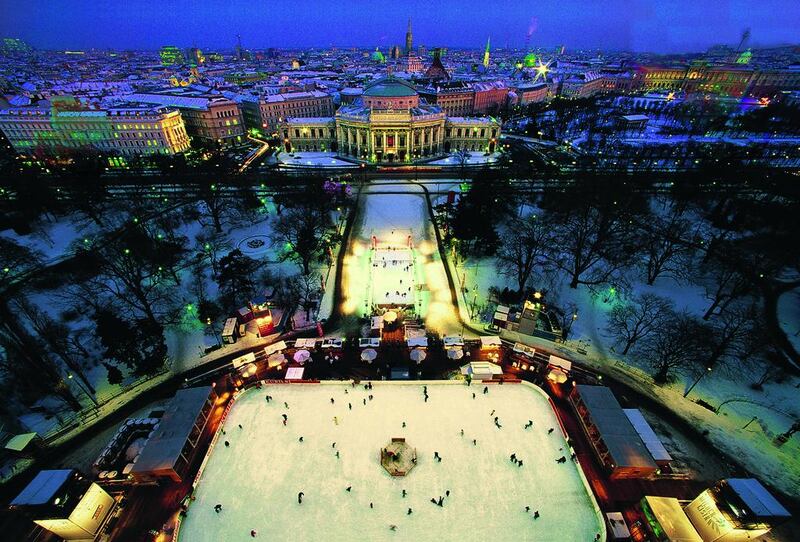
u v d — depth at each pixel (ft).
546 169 545.03
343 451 208.44
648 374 249.55
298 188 499.51
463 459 203.92
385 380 245.24
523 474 197.67
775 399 231.91
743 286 285.02
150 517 181.68
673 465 199.62
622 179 467.52
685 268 339.16
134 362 247.50
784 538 173.17
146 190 506.89
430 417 224.74
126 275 277.23
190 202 469.98
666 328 254.27
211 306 294.46
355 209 474.49
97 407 232.32
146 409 231.71
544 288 326.65
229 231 422.00
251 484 193.98
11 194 416.26
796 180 458.91
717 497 166.20
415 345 266.77
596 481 194.90
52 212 432.25
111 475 193.16
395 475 196.95
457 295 323.37
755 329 247.70
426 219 448.65
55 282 329.31
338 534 176.04
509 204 451.94
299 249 339.57
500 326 286.46
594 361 260.01
